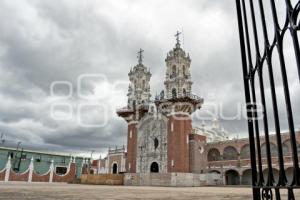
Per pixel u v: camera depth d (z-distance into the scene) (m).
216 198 14.46
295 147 3.21
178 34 66.25
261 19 4.07
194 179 51.78
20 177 59.56
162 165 57.00
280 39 3.51
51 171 65.25
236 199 13.78
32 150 78.88
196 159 55.66
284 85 3.40
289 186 3.29
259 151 4.33
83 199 11.93
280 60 3.49
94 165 87.44
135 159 62.47
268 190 4.04
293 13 3.14
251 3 4.54
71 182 62.25
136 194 17.98
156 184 51.31
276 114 3.66
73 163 70.06
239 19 5.42
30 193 16.08
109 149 77.81
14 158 72.44
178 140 55.03
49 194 15.65
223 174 55.75
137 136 63.81
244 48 5.26
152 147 60.25
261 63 4.18
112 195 16.16
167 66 64.19
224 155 57.56
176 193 20.64
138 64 73.50
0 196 12.62
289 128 3.30
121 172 68.06
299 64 3.01
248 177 55.56
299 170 3.16
